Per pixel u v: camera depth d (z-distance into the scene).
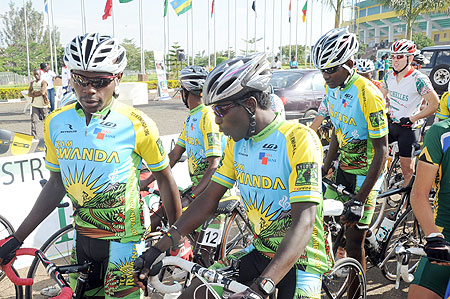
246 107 1.62
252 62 1.59
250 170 1.77
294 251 1.55
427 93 4.63
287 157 1.68
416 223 3.43
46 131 1.99
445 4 22.36
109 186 1.89
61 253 3.06
